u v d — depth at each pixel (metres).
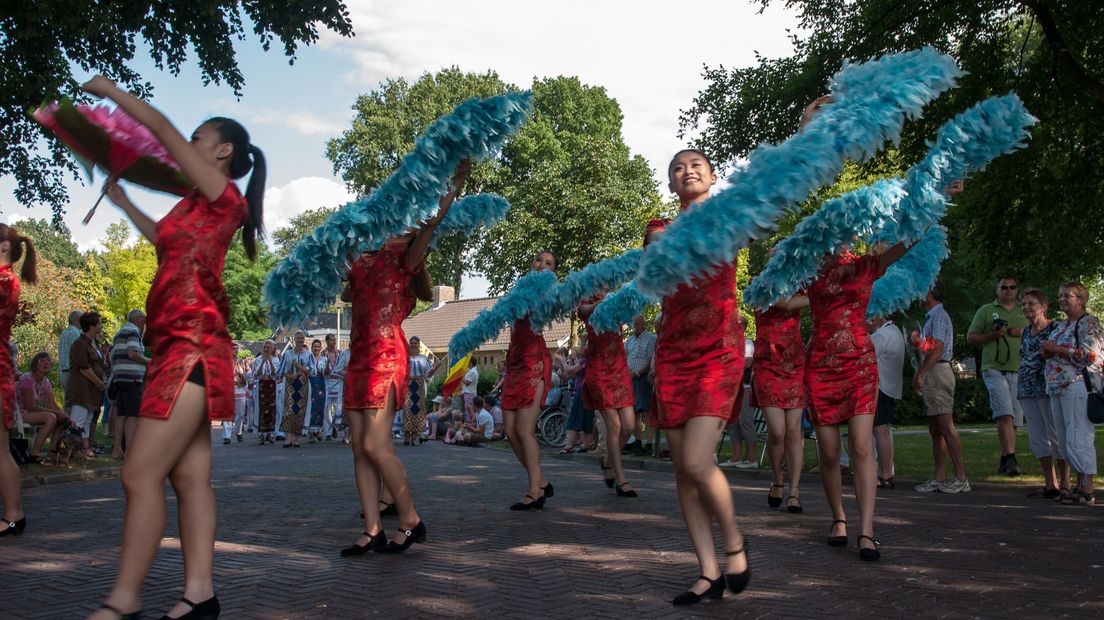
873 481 5.12
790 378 7.12
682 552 5.21
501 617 3.72
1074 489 7.85
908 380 24.70
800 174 3.75
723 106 18.50
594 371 8.00
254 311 64.81
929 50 4.44
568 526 6.21
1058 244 18.47
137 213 3.43
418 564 4.83
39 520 6.59
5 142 15.84
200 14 15.35
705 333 3.91
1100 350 7.27
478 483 9.22
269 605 3.91
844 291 5.30
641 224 31.77
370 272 5.00
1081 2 15.11
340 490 8.55
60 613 3.79
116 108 3.40
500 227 32.44
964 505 7.27
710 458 3.85
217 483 9.21
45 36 13.78
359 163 45.06
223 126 3.41
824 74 17.03
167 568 4.70
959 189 4.90
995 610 3.84
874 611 3.82
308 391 15.93
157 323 3.20
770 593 4.15
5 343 5.88
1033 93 16.72
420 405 16.53
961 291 29.97
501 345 39.50
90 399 11.31
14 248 5.82
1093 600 4.02
